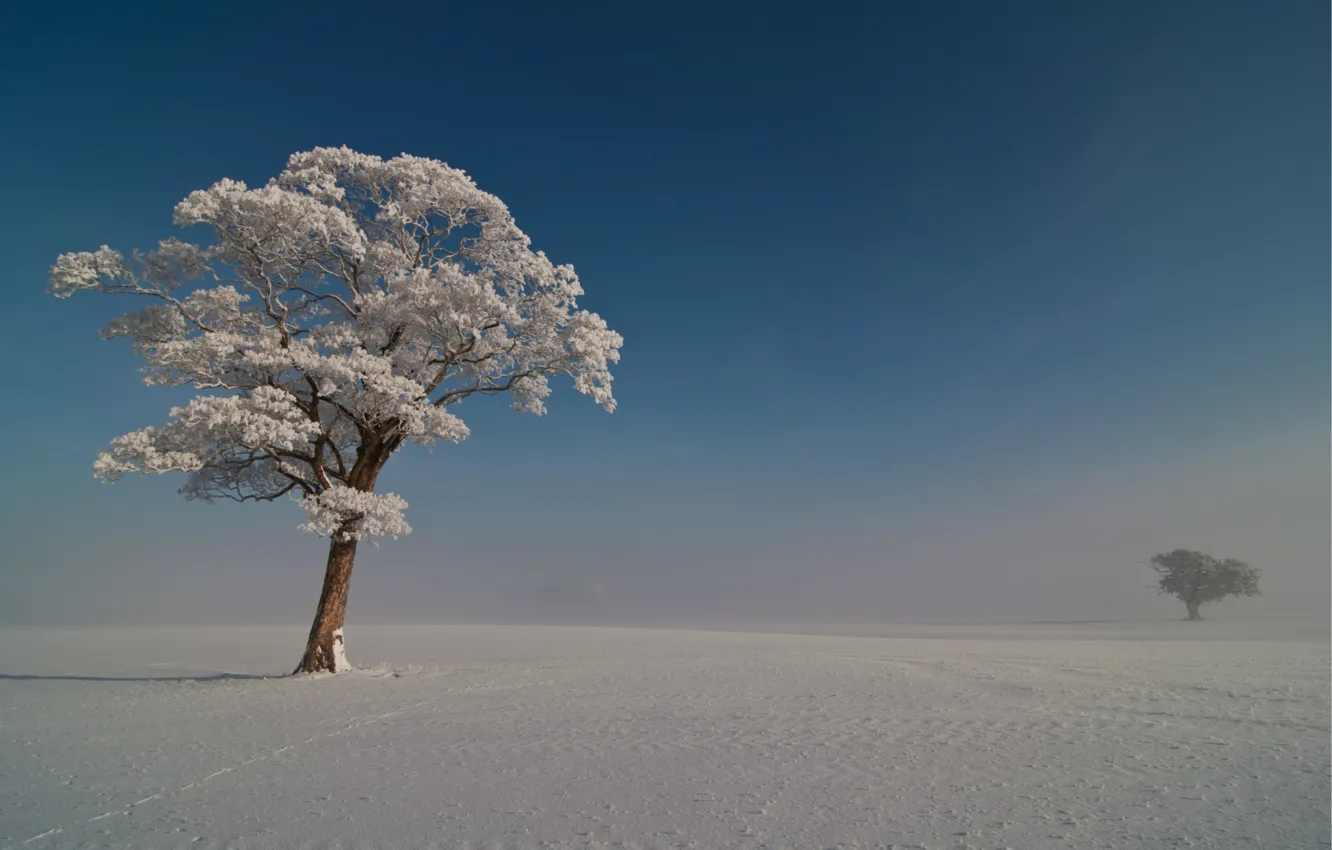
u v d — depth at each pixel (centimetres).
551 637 4947
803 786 840
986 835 673
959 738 1117
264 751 1034
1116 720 1278
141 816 738
